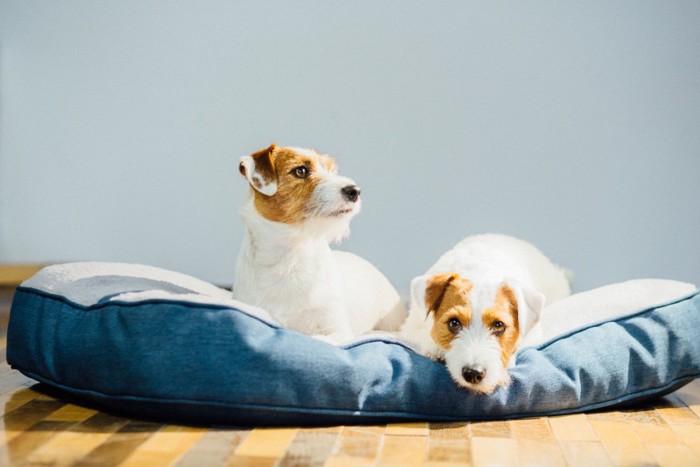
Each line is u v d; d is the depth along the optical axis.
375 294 2.88
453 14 4.21
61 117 4.69
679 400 2.24
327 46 4.36
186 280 2.78
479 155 4.24
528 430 1.91
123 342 1.94
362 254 4.38
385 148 4.33
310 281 2.43
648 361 2.10
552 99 4.13
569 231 4.17
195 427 1.91
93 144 4.68
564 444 1.80
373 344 2.01
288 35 4.39
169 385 1.87
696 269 4.06
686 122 4.01
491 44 4.18
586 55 4.08
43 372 2.17
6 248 4.84
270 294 2.43
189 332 1.89
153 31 4.54
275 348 1.87
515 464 1.66
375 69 4.32
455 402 1.94
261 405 1.85
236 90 4.48
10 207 4.80
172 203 4.63
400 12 4.26
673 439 1.85
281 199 2.35
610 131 4.08
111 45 4.59
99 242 4.75
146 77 4.57
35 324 2.22
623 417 2.04
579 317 2.28
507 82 4.17
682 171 4.04
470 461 1.67
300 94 4.41
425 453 1.72
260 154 2.38
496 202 4.24
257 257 2.45
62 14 4.62
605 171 4.11
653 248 4.09
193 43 4.50
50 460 1.66
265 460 1.66
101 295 2.21
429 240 4.33
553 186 4.17
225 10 4.45
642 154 4.06
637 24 4.02
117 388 1.94
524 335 1.98
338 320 2.48
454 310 1.95
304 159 2.37
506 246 2.88
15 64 4.69
